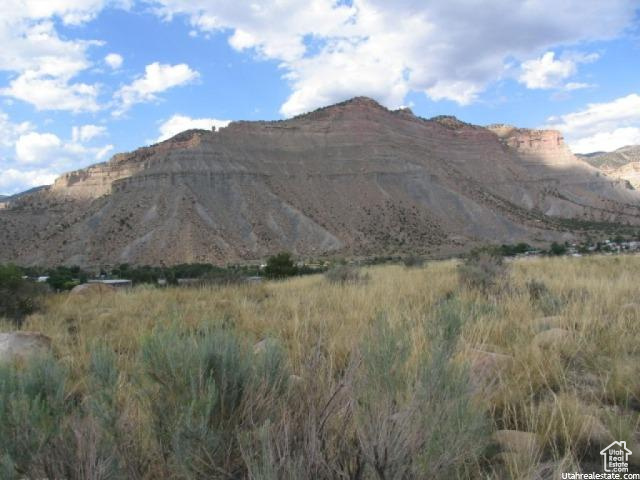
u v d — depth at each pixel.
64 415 3.40
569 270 14.77
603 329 6.29
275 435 2.96
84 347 6.49
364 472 2.81
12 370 3.81
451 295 9.73
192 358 3.42
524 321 7.07
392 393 3.20
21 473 3.01
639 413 4.02
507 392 4.30
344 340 5.97
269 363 3.72
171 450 3.12
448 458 2.72
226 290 14.27
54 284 35.47
